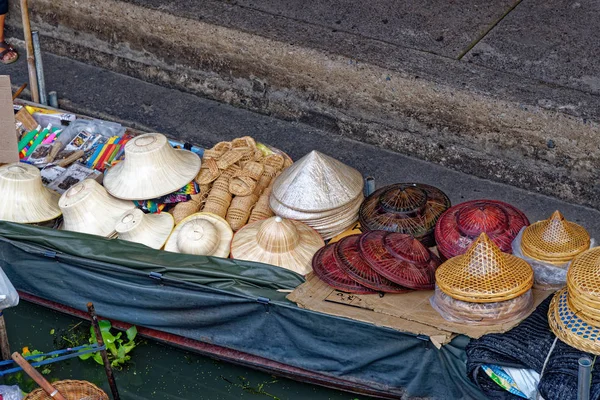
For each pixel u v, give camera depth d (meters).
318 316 6.12
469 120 7.22
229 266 6.38
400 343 6.05
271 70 7.71
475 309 5.95
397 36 7.63
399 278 6.14
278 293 6.23
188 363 6.54
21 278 6.66
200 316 6.36
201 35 7.82
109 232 6.74
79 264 6.47
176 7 7.90
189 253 6.52
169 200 6.86
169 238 6.67
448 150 7.36
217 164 7.00
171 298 6.36
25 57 8.41
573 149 7.00
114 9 8.04
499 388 5.96
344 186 6.65
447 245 6.32
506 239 6.29
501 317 5.96
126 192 6.81
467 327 5.98
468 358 5.92
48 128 7.57
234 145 7.16
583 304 5.73
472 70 7.32
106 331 6.58
